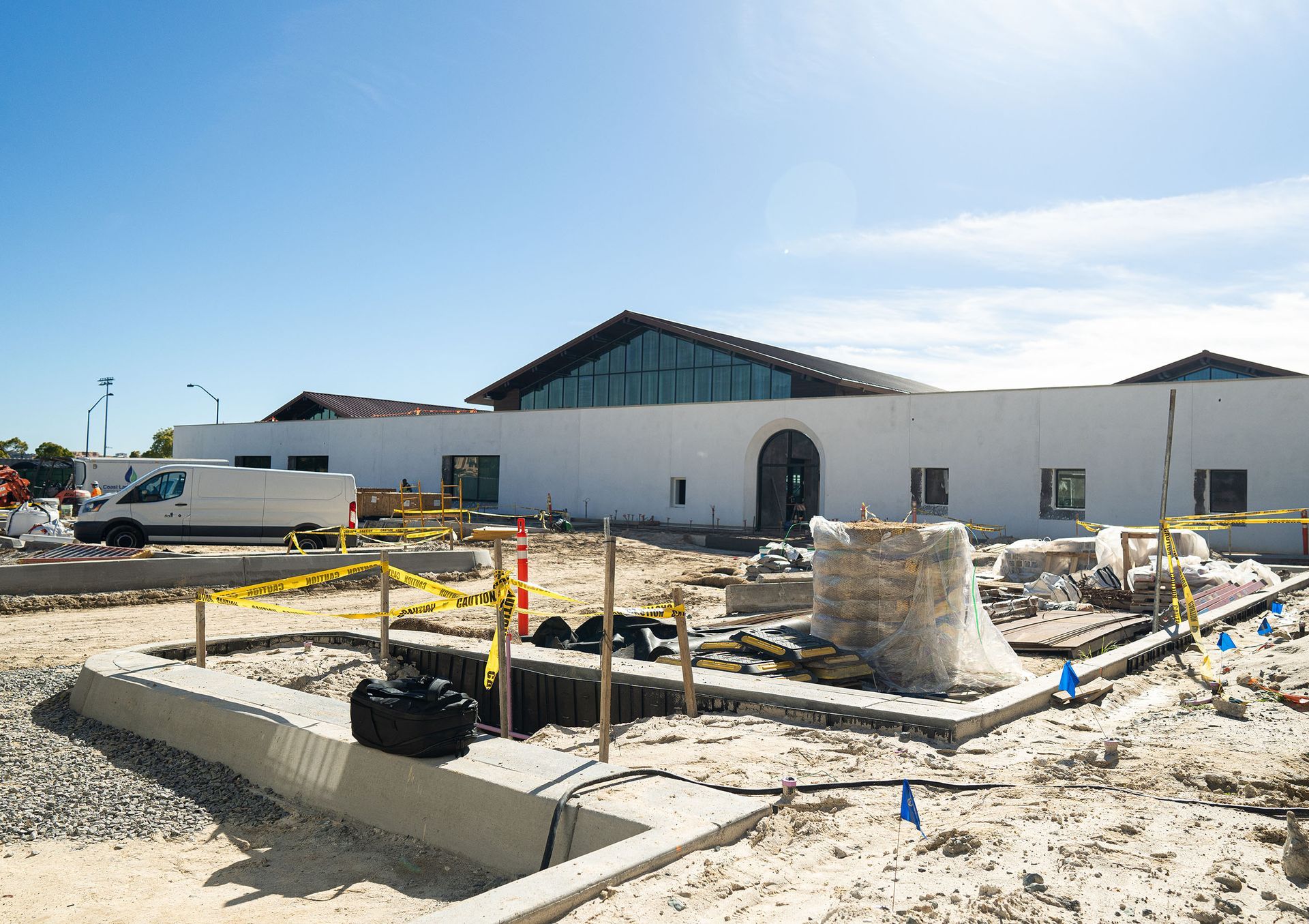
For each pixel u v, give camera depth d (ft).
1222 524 79.05
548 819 15.72
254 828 18.65
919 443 99.45
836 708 22.93
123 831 18.53
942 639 28.84
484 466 134.51
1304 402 79.97
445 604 23.57
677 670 27.32
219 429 160.86
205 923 14.21
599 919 11.73
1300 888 12.33
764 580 56.44
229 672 30.55
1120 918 11.44
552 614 44.39
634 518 119.75
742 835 14.93
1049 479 92.07
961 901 11.97
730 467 112.57
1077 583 50.06
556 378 138.51
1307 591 55.47
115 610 45.70
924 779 17.88
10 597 45.55
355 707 18.83
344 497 71.20
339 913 14.53
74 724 25.34
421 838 17.28
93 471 118.93
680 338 125.49
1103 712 24.56
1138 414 87.35
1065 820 15.20
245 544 69.31
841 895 12.37
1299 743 20.74
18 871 16.58
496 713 30.50
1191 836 14.37
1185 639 35.53
